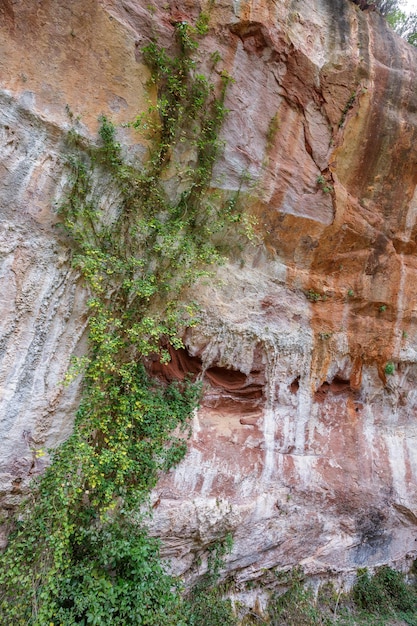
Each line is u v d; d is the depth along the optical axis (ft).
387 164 18.58
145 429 14.30
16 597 10.69
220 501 15.60
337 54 17.24
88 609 11.19
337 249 18.93
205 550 15.48
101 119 13.51
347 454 19.49
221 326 16.38
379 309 20.12
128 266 13.89
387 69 18.04
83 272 13.12
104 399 13.26
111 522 12.64
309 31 16.98
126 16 13.92
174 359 16.24
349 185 18.43
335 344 19.26
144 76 14.46
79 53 13.12
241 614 15.97
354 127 17.57
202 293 16.15
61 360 13.01
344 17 18.22
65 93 12.91
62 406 12.96
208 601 14.84
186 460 15.46
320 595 18.11
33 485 12.10
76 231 12.94
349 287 19.48
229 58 15.65
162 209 15.28
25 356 12.05
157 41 14.55
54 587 10.92
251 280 17.63
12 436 11.84
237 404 17.70
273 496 16.97
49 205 12.62
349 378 20.16
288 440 18.16
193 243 15.84
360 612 18.20
